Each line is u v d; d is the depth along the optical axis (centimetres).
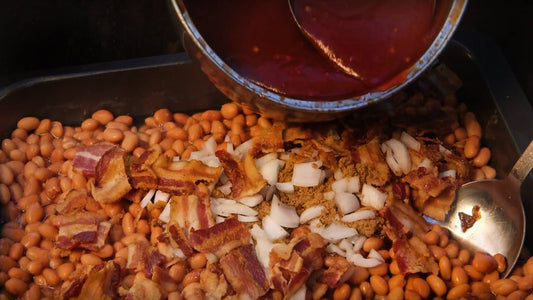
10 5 56
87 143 55
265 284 45
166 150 54
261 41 44
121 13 61
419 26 44
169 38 63
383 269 47
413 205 51
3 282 46
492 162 54
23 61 59
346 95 44
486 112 54
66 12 59
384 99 44
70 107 57
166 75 56
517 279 47
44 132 55
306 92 44
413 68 43
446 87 56
